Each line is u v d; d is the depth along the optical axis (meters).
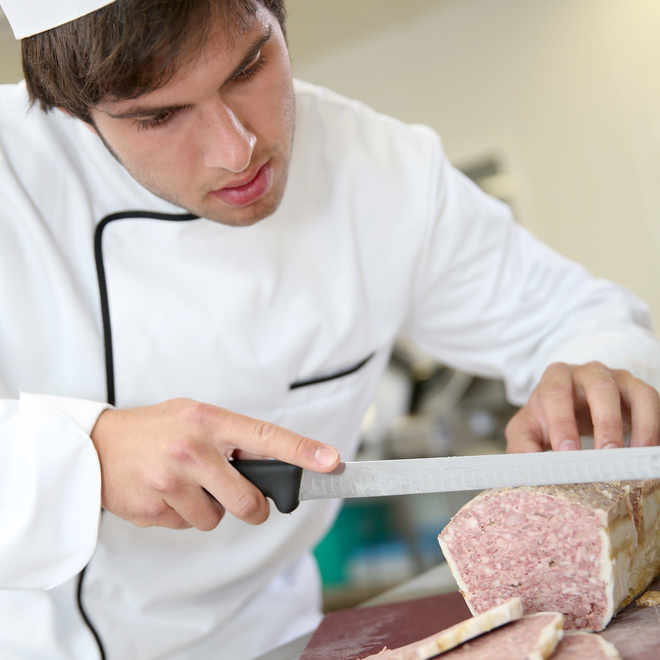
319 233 1.33
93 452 0.99
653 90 3.81
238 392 1.27
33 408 1.01
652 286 3.89
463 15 4.25
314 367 1.33
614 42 3.89
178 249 1.23
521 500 0.98
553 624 0.83
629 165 3.90
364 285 1.39
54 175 1.20
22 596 1.17
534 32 4.09
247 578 1.35
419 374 3.55
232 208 1.00
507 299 1.47
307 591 1.47
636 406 1.12
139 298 1.20
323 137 1.36
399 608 1.30
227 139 0.88
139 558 1.24
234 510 0.97
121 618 1.23
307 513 1.39
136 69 0.79
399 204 1.39
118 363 1.20
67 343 1.18
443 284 1.48
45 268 1.16
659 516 1.13
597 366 1.17
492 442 3.36
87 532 1.01
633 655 0.80
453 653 0.84
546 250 1.56
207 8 0.77
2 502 1.01
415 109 4.48
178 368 1.23
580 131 4.01
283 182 1.04
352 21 4.33
